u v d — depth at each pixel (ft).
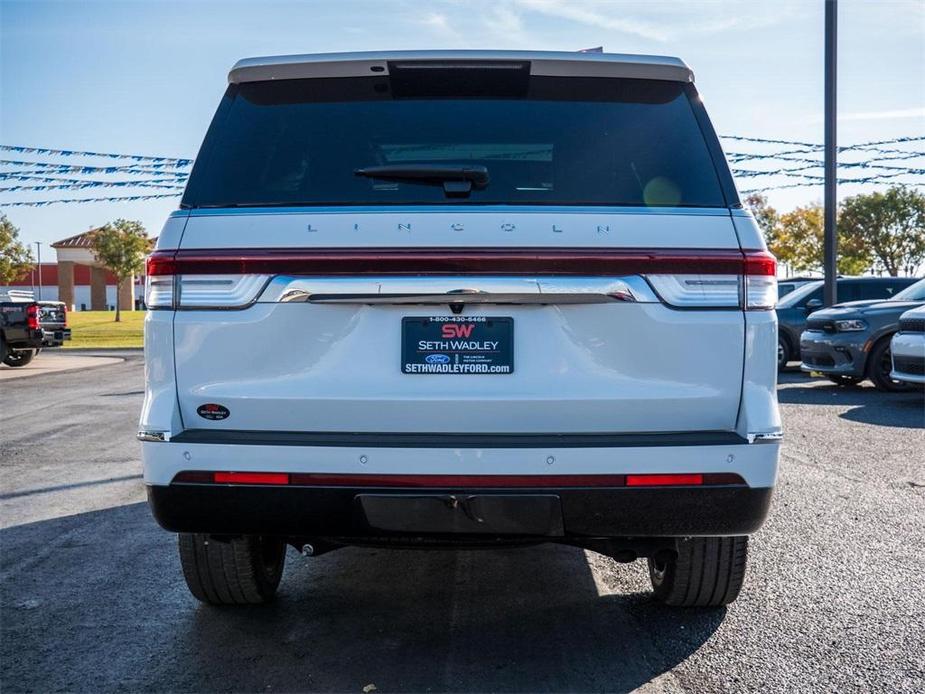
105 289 293.84
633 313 8.59
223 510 8.65
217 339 8.71
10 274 147.95
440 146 9.41
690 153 9.26
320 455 8.45
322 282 8.59
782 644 10.29
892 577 12.76
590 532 8.61
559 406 8.63
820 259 146.20
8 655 10.17
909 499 17.54
